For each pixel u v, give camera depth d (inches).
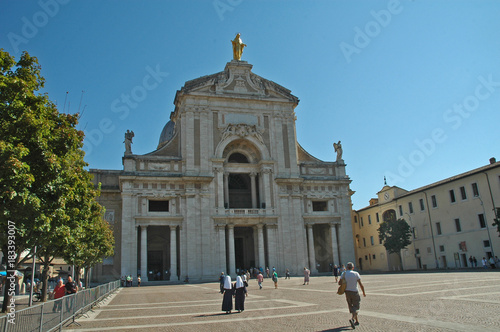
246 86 2576.3
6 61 658.8
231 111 2504.9
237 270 2337.6
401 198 2797.7
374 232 3127.5
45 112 700.7
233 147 2532.0
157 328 593.3
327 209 2583.7
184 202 2287.2
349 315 609.6
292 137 2573.8
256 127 2503.7
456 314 549.0
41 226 660.7
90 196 952.3
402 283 1205.7
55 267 2429.9
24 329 442.9
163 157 2332.7
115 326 633.0
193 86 2459.4
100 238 1473.9
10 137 603.2
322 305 770.2
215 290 1444.4
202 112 2444.6
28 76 686.5
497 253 2021.4
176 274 2186.3
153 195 2247.8
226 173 2422.5
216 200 2325.3
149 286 1978.3
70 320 677.3
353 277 521.3
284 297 996.6
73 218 855.7
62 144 717.3
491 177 2084.2
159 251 2406.5
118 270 2290.8
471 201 2208.4
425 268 2544.3
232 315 699.4
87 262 1513.3
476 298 705.6
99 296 1016.9
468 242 2213.3
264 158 2479.1
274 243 2359.7
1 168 547.8
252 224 2357.3
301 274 2345.0
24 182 566.6
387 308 652.1
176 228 2301.9
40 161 639.8
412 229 2679.6
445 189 2405.3
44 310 518.6
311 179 2524.6
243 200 2662.4
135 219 2187.5
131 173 2219.5
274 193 2436.0
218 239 2263.8
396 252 2615.7
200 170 2346.2
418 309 619.5
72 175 722.2
